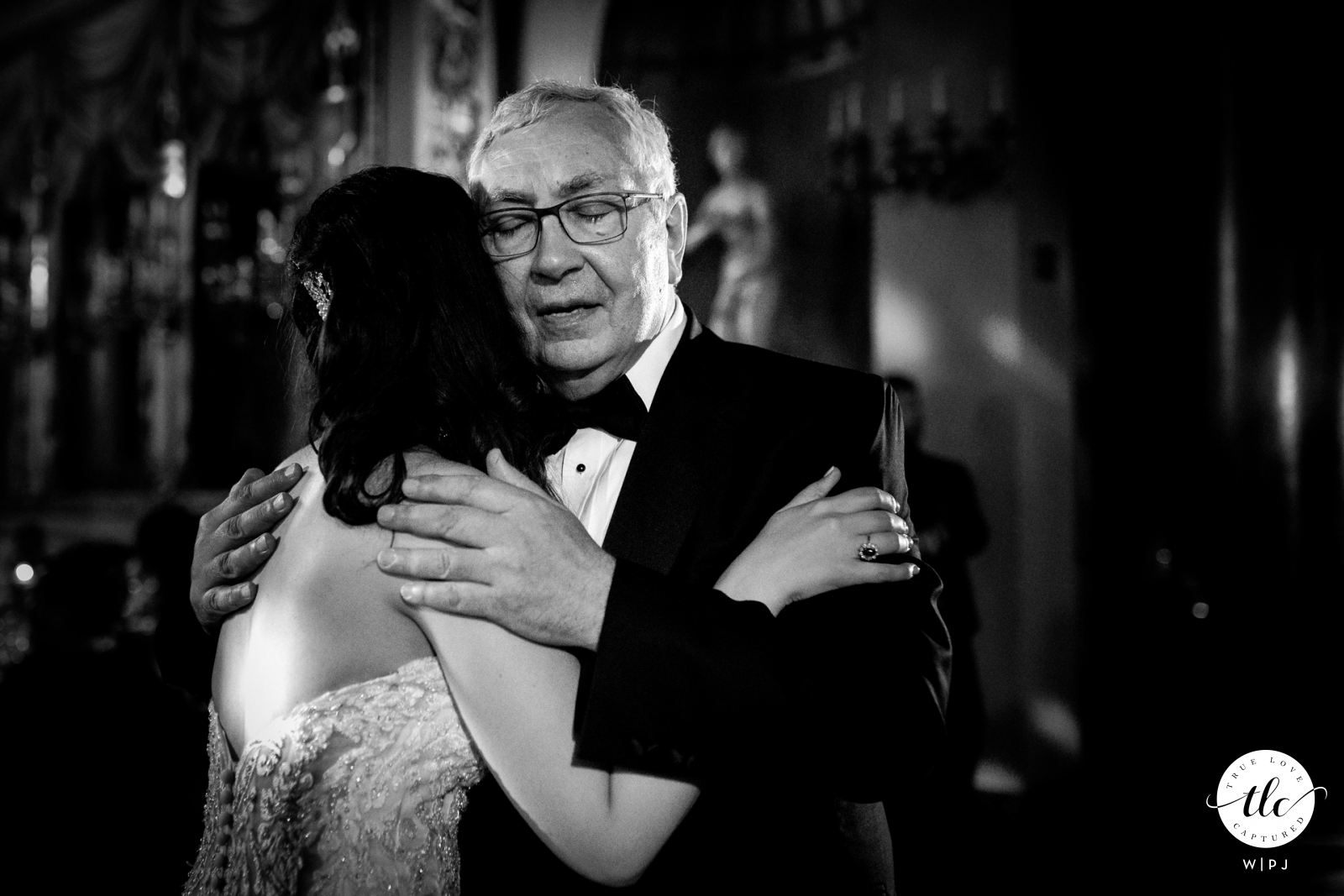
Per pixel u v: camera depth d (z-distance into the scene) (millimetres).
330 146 6547
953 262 6098
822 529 1574
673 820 1399
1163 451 5941
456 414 1523
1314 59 5125
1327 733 4859
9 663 5645
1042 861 4457
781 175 6465
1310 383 5035
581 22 5996
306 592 1428
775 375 1813
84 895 2498
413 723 1393
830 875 1633
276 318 6715
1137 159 6090
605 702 1360
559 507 1449
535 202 1739
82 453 8031
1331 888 4012
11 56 8539
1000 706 5852
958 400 6066
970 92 6062
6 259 8383
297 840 1344
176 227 7316
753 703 1396
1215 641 5387
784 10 6461
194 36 7309
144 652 2666
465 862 1598
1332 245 5070
